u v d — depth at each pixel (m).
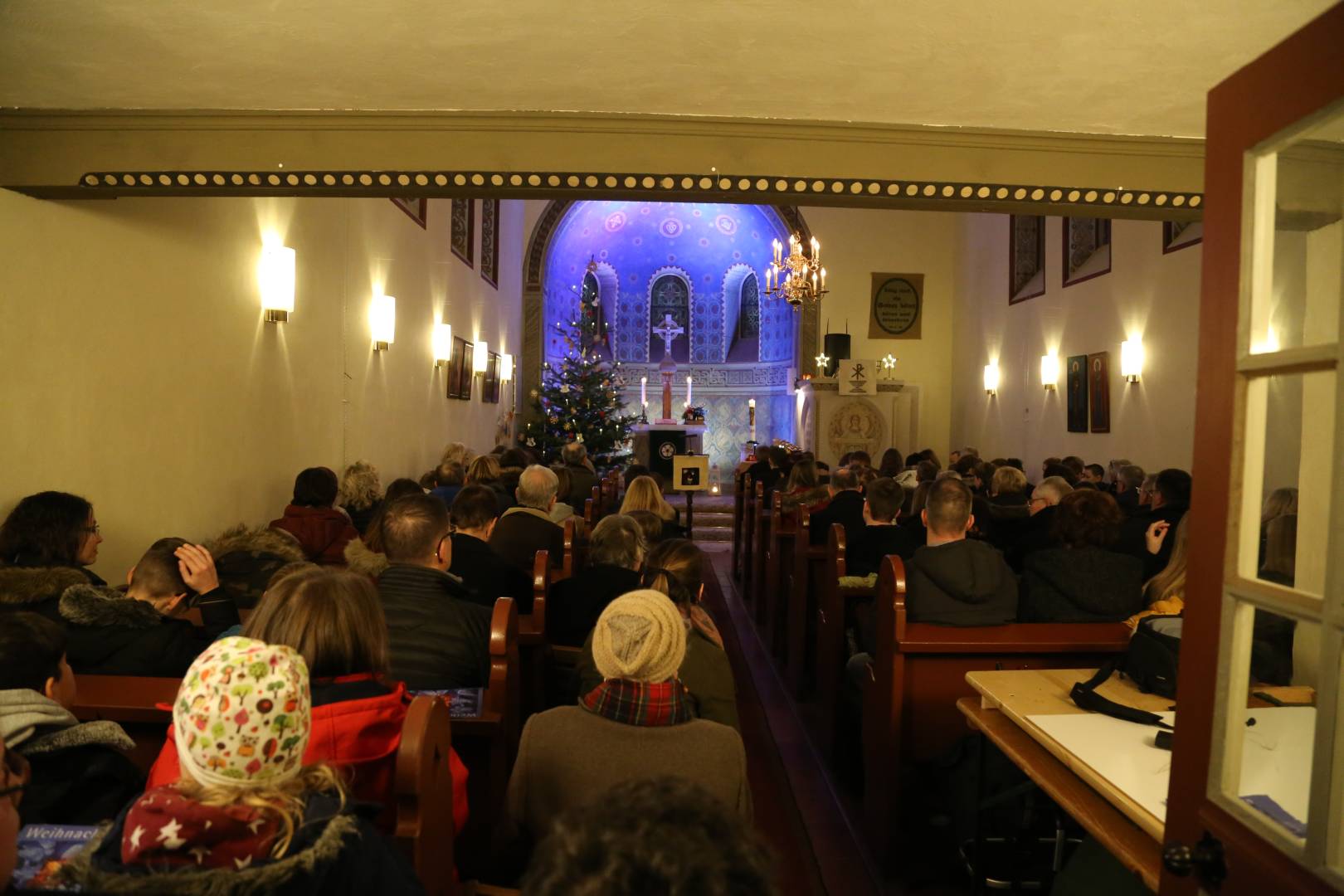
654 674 2.09
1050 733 2.26
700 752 2.05
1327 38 1.19
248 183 3.55
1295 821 1.34
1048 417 13.22
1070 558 3.62
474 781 2.66
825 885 3.37
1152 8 2.64
